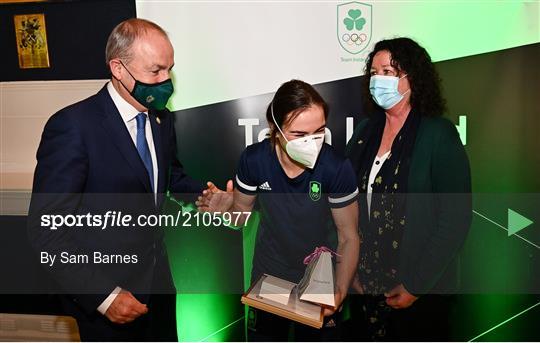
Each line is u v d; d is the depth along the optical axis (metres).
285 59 1.76
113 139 1.33
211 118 1.79
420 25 1.73
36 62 1.80
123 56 1.33
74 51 1.78
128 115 1.39
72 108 1.31
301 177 1.55
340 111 1.77
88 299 1.36
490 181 1.80
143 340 1.60
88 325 1.48
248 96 1.78
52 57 1.79
